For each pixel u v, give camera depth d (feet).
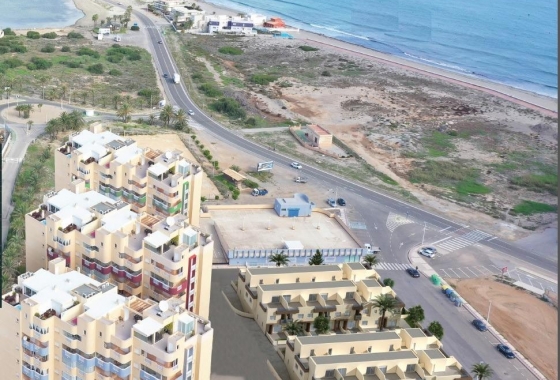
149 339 616.39
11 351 648.38
